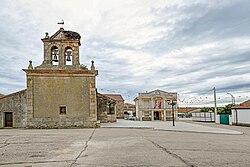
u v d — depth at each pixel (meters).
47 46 24.05
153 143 11.89
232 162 7.39
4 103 24.94
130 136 15.35
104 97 32.47
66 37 24.42
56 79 23.70
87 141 12.65
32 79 23.33
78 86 23.95
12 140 13.08
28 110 22.95
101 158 8.03
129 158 7.98
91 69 24.34
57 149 9.98
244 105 33.34
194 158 7.97
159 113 53.41
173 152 9.17
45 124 23.00
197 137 15.62
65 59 24.48
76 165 7.02
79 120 23.56
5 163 7.32
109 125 26.72
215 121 40.91
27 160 7.75
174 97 53.50
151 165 6.95
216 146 11.08
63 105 23.48
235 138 15.68
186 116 73.75
